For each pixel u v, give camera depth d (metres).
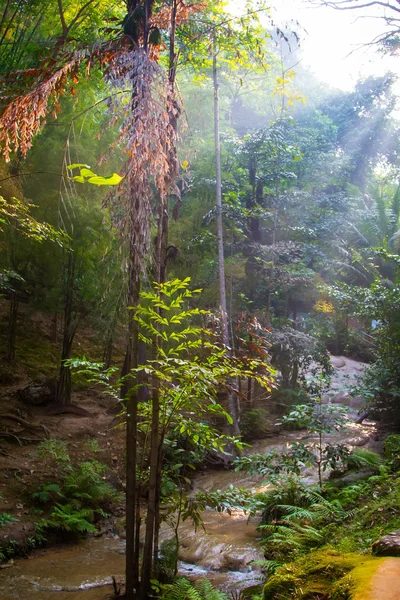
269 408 13.34
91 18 9.04
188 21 5.87
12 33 9.31
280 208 15.35
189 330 4.77
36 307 11.20
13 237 9.40
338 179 19.27
